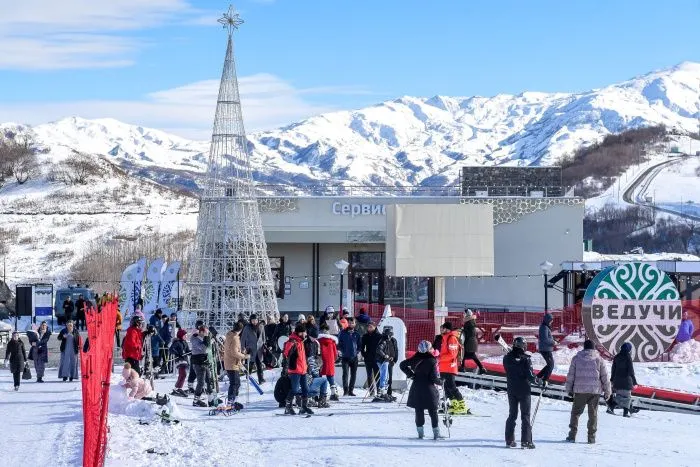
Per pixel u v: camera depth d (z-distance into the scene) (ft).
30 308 174.09
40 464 54.60
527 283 189.98
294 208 191.42
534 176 204.13
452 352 76.48
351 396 86.89
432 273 152.25
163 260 167.53
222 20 155.12
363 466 53.98
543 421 74.84
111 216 458.09
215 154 155.12
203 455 57.47
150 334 100.73
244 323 95.91
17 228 419.54
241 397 87.04
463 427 69.87
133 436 65.00
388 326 86.48
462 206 152.87
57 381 105.81
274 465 54.24
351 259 197.06
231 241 152.25
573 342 127.44
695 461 57.52
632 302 115.03
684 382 102.42
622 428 72.54
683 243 609.01
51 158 554.87
